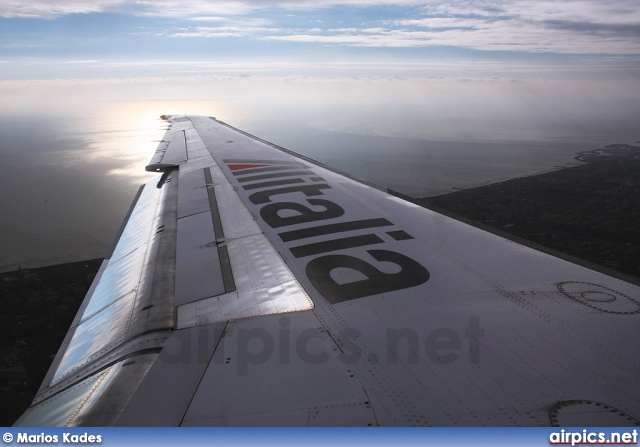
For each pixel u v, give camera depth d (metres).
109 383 5.26
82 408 5.00
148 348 5.91
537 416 4.39
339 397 4.67
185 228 10.65
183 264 8.70
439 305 6.65
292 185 13.33
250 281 7.74
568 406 4.51
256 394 4.76
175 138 22.61
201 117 29.70
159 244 9.79
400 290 7.16
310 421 4.34
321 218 10.60
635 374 5.01
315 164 16.19
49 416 5.23
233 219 10.90
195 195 13.07
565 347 5.54
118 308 7.71
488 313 6.39
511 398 4.63
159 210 12.26
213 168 15.73
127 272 9.23
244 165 15.88
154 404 4.68
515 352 5.43
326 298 6.98
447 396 4.67
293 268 8.09
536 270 7.81
